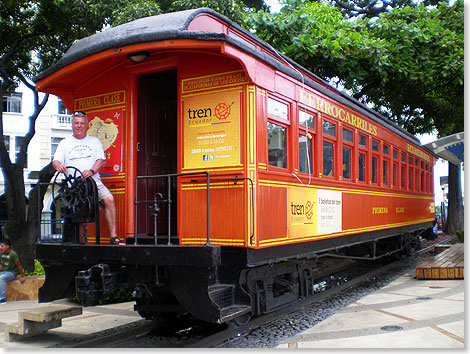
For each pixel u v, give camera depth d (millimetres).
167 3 11531
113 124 5852
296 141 5902
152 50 5246
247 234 4812
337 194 7270
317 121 6613
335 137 7324
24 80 11078
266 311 5684
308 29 11883
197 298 4551
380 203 9555
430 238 16375
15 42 10297
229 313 4594
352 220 7887
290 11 12531
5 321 6789
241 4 12359
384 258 12719
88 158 5395
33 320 5449
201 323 6055
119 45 4746
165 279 4746
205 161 5176
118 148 5770
